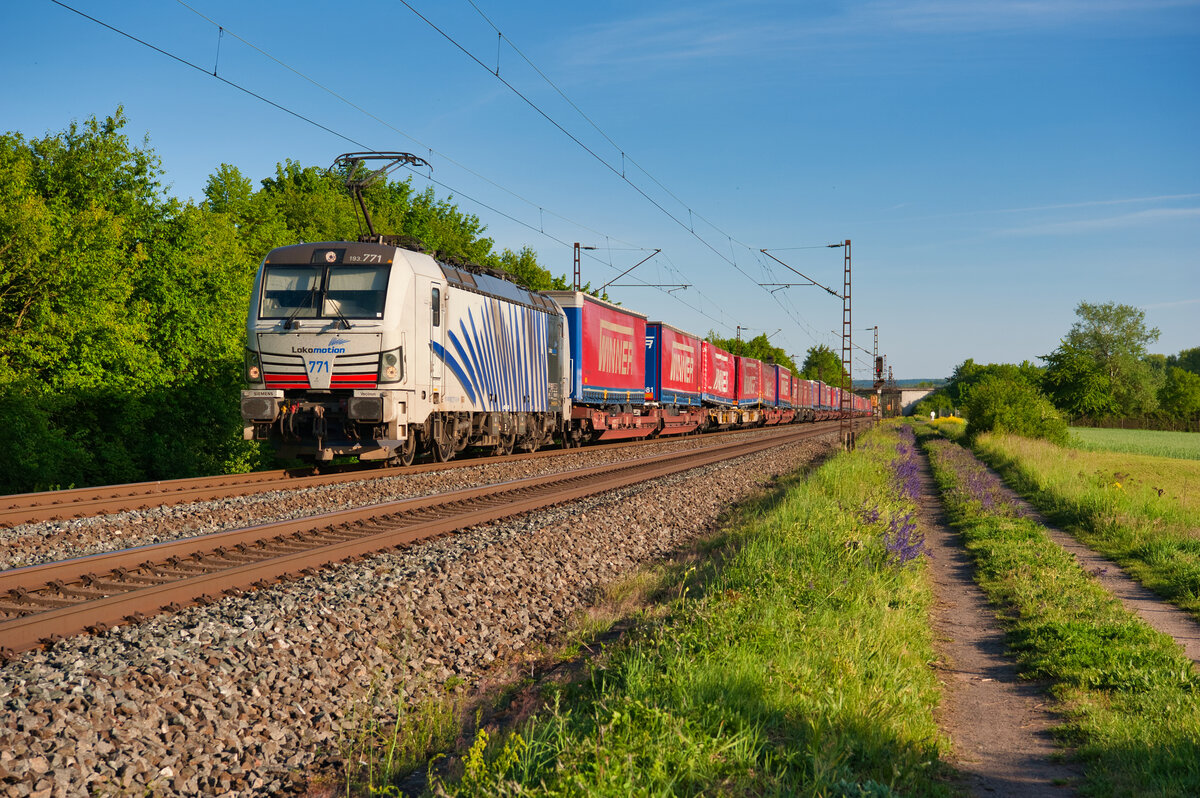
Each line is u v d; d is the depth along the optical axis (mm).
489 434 22562
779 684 5816
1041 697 6625
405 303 17250
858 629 7543
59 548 10172
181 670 5922
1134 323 104188
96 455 22219
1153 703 6117
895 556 11195
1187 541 13266
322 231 48469
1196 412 104562
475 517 12602
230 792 4699
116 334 22438
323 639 6902
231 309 25625
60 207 23688
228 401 24891
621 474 21000
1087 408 100125
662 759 4395
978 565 12273
